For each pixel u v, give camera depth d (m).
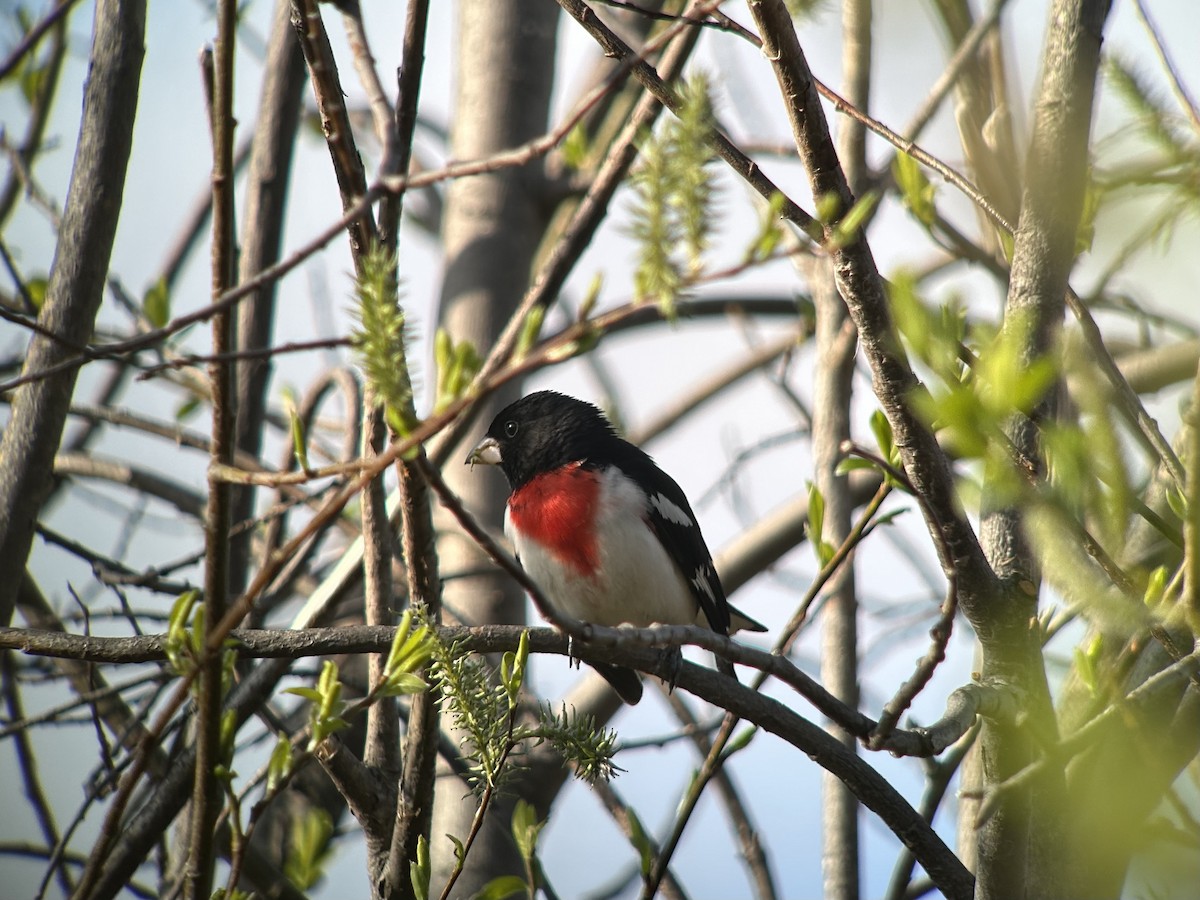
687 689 6.52
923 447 5.18
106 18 7.66
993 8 7.38
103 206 7.49
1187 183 3.87
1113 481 3.01
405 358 3.62
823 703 5.20
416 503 5.80
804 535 10.81
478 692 5.38
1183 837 4.93
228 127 4.22
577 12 5.61
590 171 11.02
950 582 5.40
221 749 4.67
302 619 8.13
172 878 7.99
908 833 6.45
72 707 7.92
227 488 4.40
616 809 9.16
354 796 6.86
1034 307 5.39
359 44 4.54
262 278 4.05
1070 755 4.57
